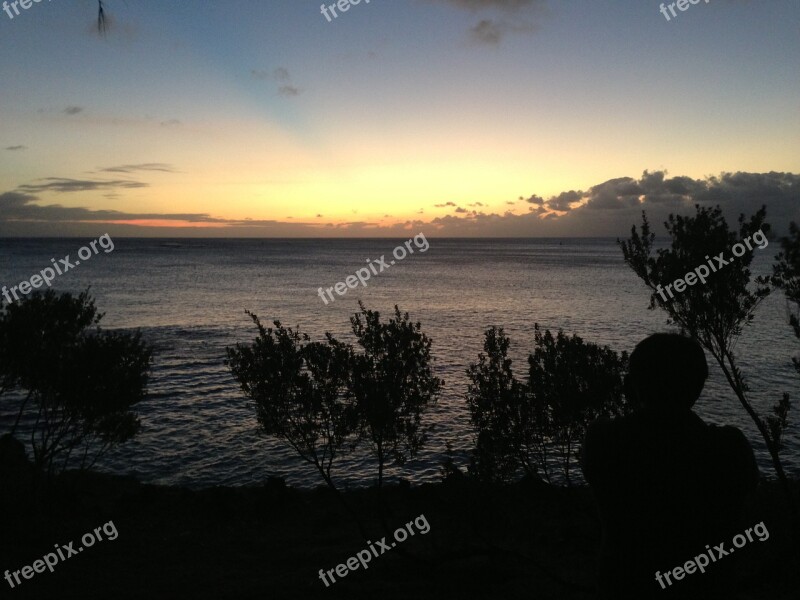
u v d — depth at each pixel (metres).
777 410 7.59
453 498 8.72
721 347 7.68
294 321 56.34
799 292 7.02
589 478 2.43
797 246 7.07
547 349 8.18
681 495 2.21
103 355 12.91
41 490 13.59
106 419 13.42
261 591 7.60
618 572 2.29
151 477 19.64
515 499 12.28
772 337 46.03
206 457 21.33
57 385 12.52
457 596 7.03
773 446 7.52
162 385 30.86
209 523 12.86
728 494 2.23
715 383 30.64
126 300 71.62
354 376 8.88
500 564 8.30
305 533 12.01
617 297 81.19
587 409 7.72
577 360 7.87
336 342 9.14
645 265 8.05
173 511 13.96
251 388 9.11
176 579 8.57
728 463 2.24
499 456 8.41
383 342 8.98
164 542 11.23
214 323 54.22
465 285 101.81
